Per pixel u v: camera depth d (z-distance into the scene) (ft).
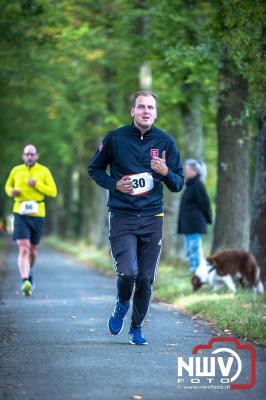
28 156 82.48
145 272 50.44
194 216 92.43
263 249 83.10
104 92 176.76
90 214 263.90
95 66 171.01
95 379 40.04
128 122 151.94
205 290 85.71
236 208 101.35
